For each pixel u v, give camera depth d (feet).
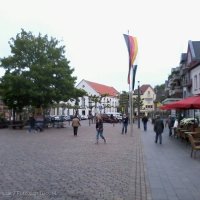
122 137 95.35
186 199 25.95
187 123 91.40
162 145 71.67
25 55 147.74
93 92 385.70
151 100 440.45
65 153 54.90
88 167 40.86
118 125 187.62
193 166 42.39
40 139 84.58
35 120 127.03
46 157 49.57
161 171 38.60
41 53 147.54
